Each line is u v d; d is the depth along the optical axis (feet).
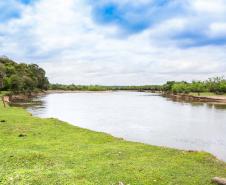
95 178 47.26
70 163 56.13
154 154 66.39
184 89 522.88
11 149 63.77
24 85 418.31
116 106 272.10
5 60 495.82
